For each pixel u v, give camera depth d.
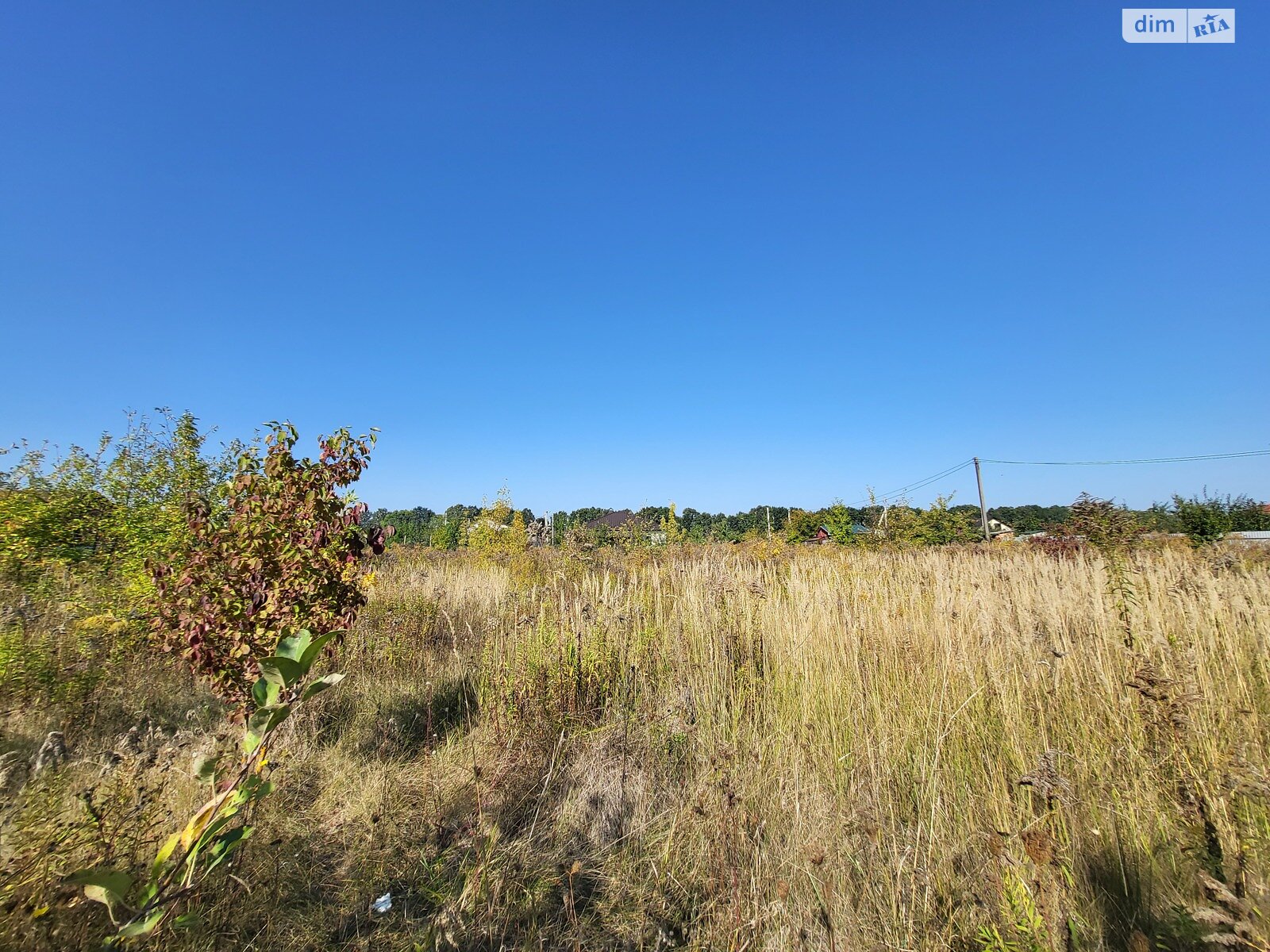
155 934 2.45
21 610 5.29
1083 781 3.51
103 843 2.75
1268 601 5.93
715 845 3.35
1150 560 8.25
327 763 4.43
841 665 5.04
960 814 3.43
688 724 4.64
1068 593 5.96
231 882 2.85
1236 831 2.93
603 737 4.68
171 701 5.25
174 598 3.97
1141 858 3.01
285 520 3.80
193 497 4.14
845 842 3.21
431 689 6.03
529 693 5.30
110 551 6.33
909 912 2.72
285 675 2.31
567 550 13.59
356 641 6.80
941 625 5.20
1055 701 4.27
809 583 7.89
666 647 5.91
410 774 4.33
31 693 4.62
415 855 3.44
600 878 3.33
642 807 3.87
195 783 3.45
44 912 2.26
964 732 4.12
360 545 3.96
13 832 2.77
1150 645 4.56
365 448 4.00
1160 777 3.47
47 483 6.21
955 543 21.44
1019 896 2.63
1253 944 2.21
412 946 2.78
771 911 2.82
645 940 2.84
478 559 14.70
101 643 5.47
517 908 3.04
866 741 4.05
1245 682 4.51
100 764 3.57
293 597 3.73
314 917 2.91
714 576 7.43
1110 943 2.58
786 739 4.38
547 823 3.79
